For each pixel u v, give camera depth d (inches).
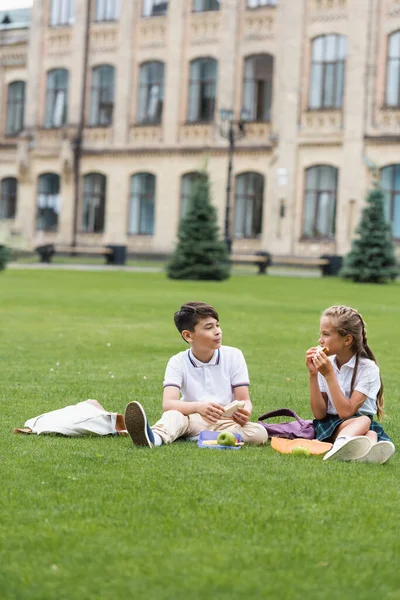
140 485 302.8
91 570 225.1
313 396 376.5
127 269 2172.7
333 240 2284.7
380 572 226.7
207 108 2487.7
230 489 299.7
